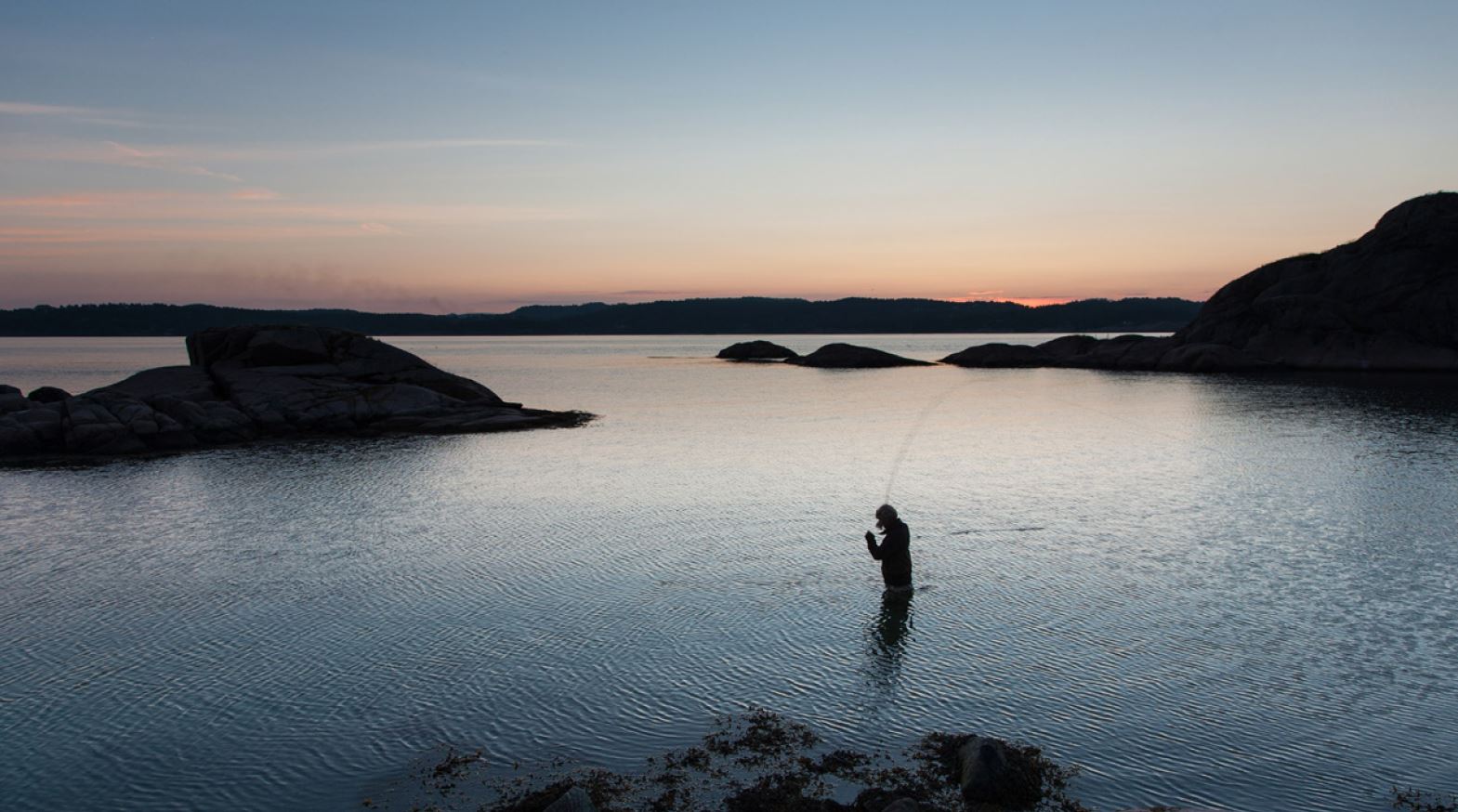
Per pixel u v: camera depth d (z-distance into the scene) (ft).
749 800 26.99
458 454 104.37
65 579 53.26
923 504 71.72
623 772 29.37
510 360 427.33
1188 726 32.14
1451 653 38.86
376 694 36.09
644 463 96.37
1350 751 30.22
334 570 54.39
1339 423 123.65
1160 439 111.14
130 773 30.17
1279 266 267.39
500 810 27.14
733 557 55.77
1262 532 61.26
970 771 27.63
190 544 61.26
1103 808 26.78
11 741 32.58
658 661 38.88
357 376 148.56
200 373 139.74
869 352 323.57
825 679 36.73
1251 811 26.61
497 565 54.85
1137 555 55.62
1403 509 68.13
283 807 27.81
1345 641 40.42
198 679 37.91
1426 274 234.58
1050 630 42.22
